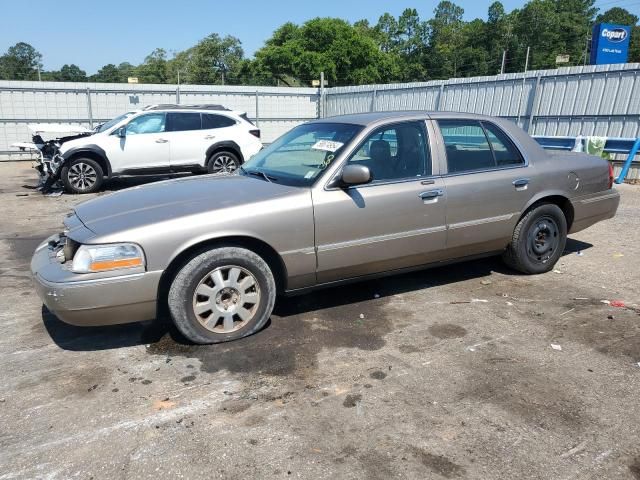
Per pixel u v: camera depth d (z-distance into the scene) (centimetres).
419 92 1759
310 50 6184
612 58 2375
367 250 417
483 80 1533
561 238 529
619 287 495
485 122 487
